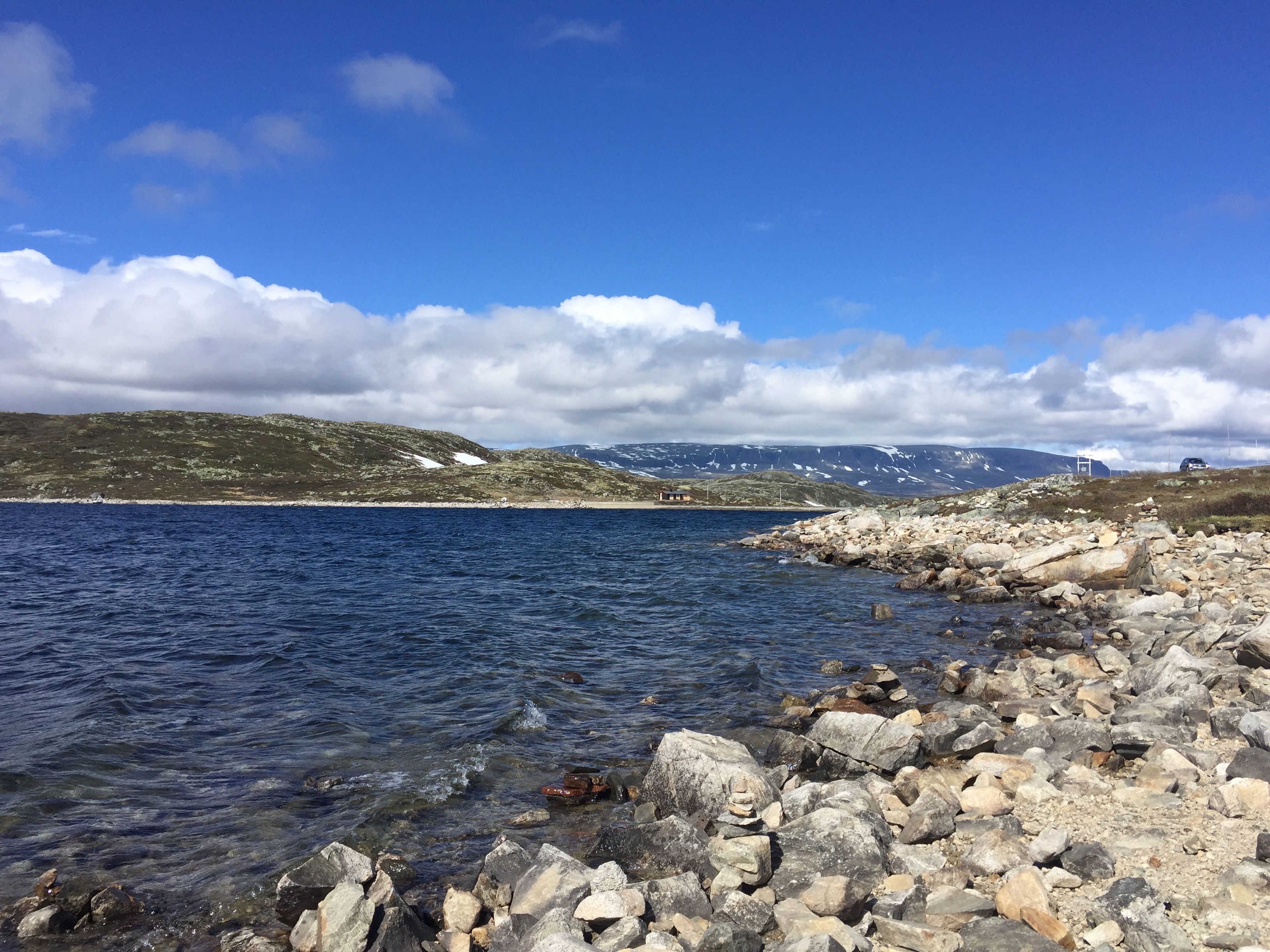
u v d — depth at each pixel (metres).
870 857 8.09
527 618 26.67
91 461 189.12
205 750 12.41
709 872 8.06
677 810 10.00
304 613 26.77
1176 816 8.81
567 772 11.78
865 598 32.25
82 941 7.12
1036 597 29.80
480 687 16.84
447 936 7.00
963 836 8.71
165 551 52.56
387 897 7.21
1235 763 9.74
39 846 8.92
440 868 8.70
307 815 10.00
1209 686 14.04
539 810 10.33
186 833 9.37
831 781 11.24
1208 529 46.50
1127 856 7.86
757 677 17.94
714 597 32.72
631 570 44.09
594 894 7.15
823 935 6.12
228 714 14.46
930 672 18.45
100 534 70.25
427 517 132.88
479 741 13.05
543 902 7.37
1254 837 8.12
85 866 8.45
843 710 14.53
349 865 7.75
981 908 6.91
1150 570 29.09
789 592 34.53
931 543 46.66
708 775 9.85
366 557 50.84
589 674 18.42
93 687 16.02
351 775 11.45
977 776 10.44
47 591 32.12
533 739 13.36
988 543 42.31
